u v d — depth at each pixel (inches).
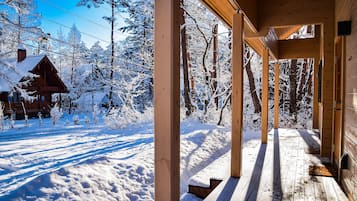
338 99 132.2
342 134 111.7
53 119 519.5
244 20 138.6
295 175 127.5
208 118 438.6
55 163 203.6
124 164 194.2
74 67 824.9
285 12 161.2
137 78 479.2
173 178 63.6
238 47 125.0
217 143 295.0
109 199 156.2
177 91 65.0
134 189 172.6
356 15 90.7
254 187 111.4
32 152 244.1
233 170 126.3
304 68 531.5
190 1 463.5
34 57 633.0
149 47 543.2
